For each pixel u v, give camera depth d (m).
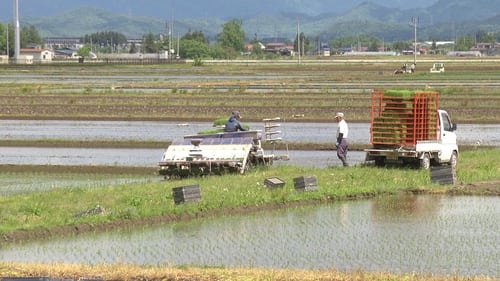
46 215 46.31
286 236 43.25
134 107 119.12
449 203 53.25
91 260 38.41
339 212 50.12
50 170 70.94
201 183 57.38
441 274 34.88
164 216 47.62
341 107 116.94
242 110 115.62
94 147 85.38
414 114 66.38
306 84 167.00
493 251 39.50
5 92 146.38
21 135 93.19
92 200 50.72
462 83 165.88
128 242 42.28
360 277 32.78
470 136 92.94
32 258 38.91
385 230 44.62
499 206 52.03
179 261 37.97
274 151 81.06
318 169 65.12
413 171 64.44
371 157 67.94
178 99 129.38
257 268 35.16
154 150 83.25
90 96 135.00
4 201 50.12
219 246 41.09
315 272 33.66
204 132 68.31
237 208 50.31
